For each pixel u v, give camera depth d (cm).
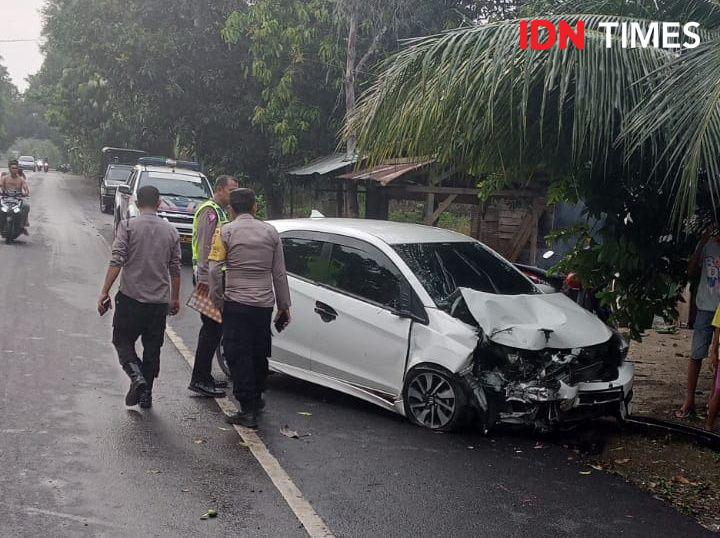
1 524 433
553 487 537
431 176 1318
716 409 670
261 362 643
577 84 572
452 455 586
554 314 654
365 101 709
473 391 611
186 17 2145
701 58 548
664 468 587
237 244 622
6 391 677
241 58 2131
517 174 728
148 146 3712
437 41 645
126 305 648
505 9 1516
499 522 475
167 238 660
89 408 648
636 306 757
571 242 1244
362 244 698
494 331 610
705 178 646
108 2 2203
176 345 895
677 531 477
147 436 590
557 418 606
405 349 644
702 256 704
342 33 1859
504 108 621
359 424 650
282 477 527
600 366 639
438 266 682
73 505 464
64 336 901
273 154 2072
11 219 1709
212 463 545
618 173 686
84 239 1972
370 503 493
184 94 2148
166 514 461
